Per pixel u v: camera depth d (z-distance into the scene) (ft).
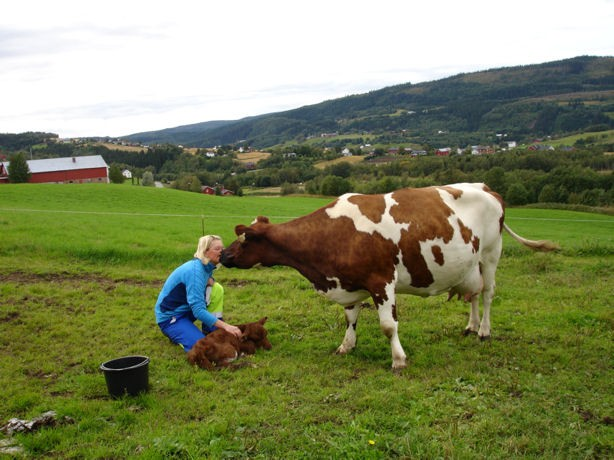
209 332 26.27
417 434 16.31
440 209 24.47
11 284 36.63
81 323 29.25
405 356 23.27
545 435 16.49
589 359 23.48
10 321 29.22
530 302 33.96
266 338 25.77
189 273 24.29
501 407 18.26
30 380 21.45
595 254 52.85
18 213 78.54
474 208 25.90
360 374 22.33
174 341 25.11
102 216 82.33
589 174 189.16
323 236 23.94
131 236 58.80
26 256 46.60
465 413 18.02
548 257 48.26
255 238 24.91
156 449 15.60
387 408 18.58
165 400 19.38
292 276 42.34
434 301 34.32
